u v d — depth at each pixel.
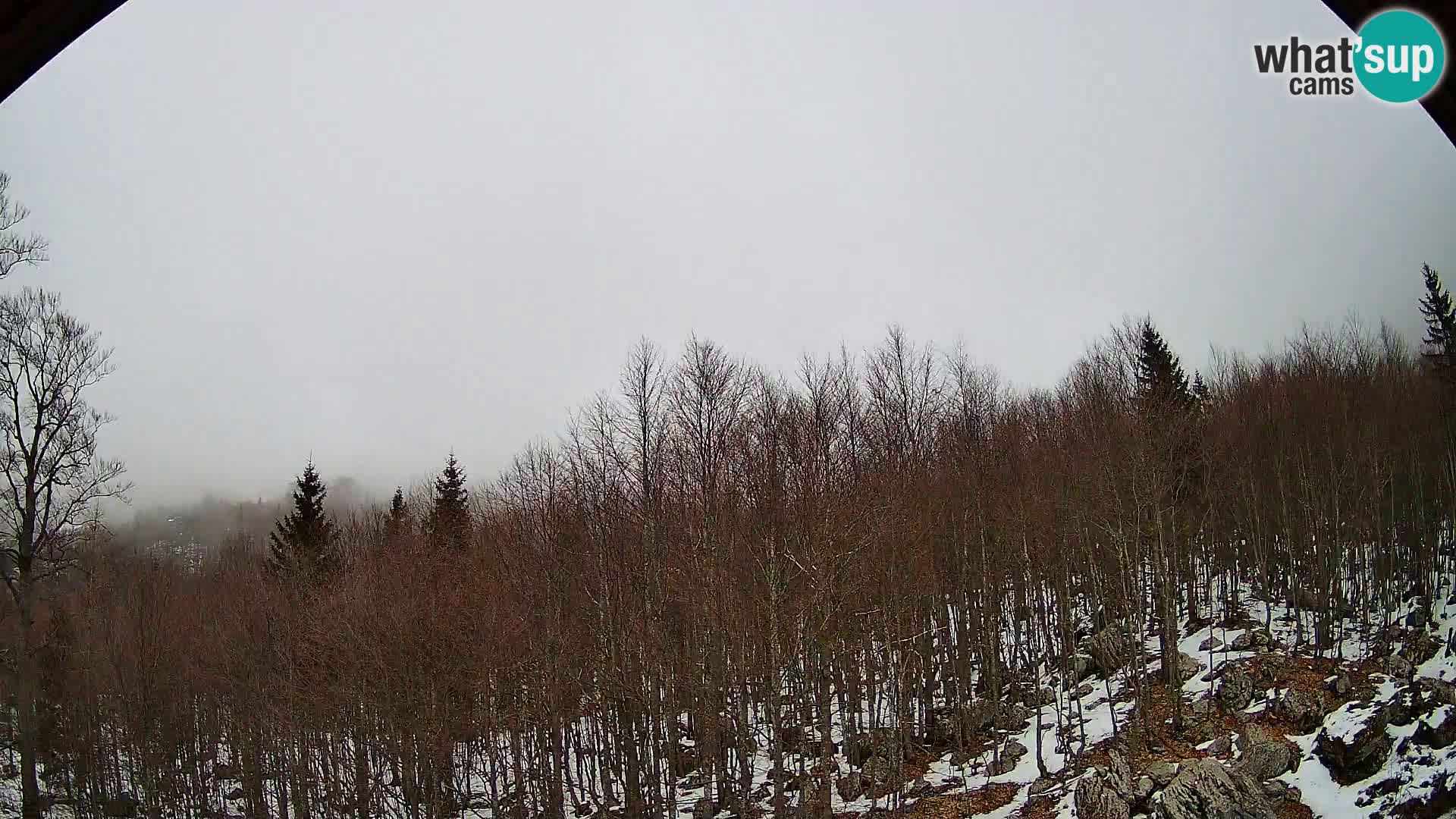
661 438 29.45
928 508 30.72
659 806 24.92
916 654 29.72
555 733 26.55
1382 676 23.80
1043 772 23.55
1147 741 24.02
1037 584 31.72
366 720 29.94
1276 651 28.06
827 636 23.95
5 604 23.22
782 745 27.03
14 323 23.33
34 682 25.14
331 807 28.59
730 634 25.67
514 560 31.44
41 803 24.80
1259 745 21.27
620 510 29.08
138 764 30.59
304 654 29.91
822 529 24.55
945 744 28.53
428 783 26.50
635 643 26.70
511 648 28.17
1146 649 31.55
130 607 30.88
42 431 23.61
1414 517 32.31
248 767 29.44
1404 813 16.78
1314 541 31.61
